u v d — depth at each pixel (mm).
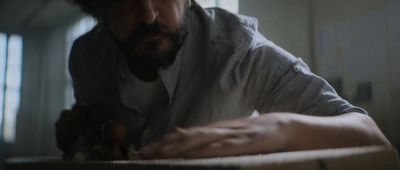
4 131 7270
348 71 1897
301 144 507
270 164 341
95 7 938
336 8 1944
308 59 2021
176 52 897
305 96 784
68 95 6414
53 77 6992
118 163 427
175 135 462
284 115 528
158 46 829
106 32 1091
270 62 879
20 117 7348
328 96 762
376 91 1786
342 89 1916
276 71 860
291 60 864
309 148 512
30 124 7414
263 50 910
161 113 941
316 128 527
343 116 627
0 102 7266
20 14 6488
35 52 7535
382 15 1769
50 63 7164
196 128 479
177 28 845
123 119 994
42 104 7305
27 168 584
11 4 5945
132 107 965
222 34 961
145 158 463
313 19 2010
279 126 497
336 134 535
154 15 787
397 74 1705
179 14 847
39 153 7199
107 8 860
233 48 918
